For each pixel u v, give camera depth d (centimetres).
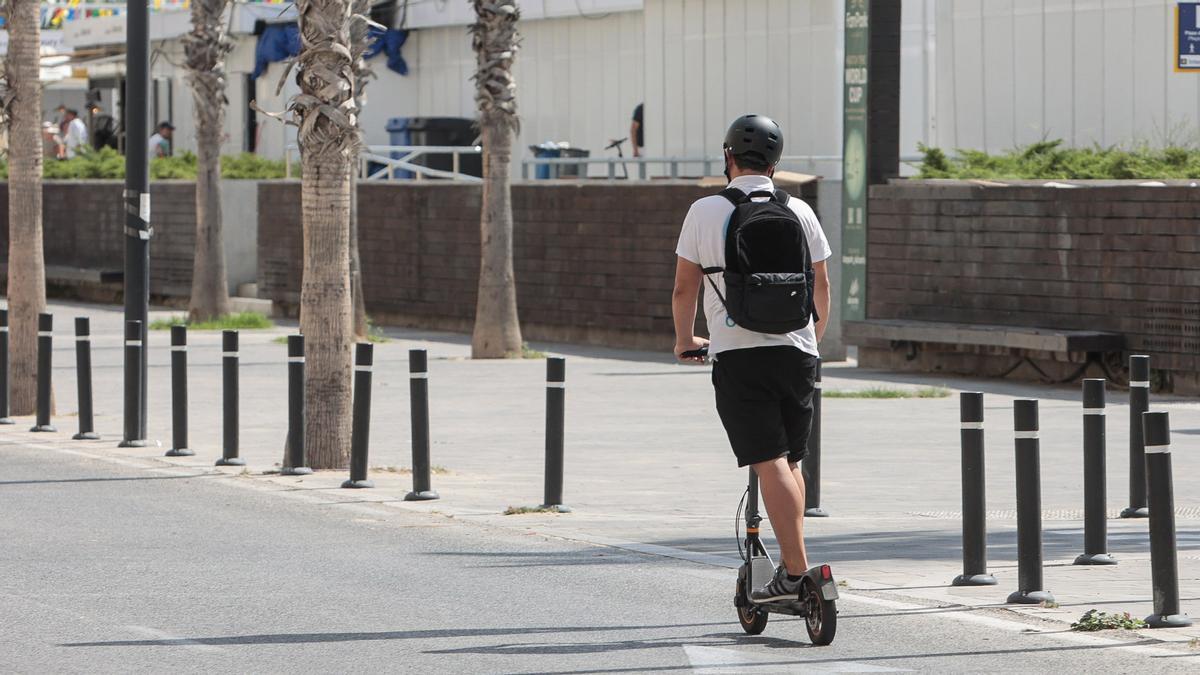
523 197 7525
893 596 2302
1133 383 3020
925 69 7331
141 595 2350
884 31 5894
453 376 5762
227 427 3694
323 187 3600
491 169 6412
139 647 2033
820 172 7319
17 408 4691
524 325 7556
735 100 7756
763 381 1947
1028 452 2239
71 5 12388
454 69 10112
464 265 7862
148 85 4178
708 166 7856
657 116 8200
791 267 1936
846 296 5981
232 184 9269
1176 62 5338
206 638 2081
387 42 10350
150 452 3938
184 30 11350
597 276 7169
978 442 2367
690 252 1961
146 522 2984
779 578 2005
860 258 5947
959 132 6675
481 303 6456
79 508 3142
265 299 8888
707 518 3025
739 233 1927
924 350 5788
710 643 2036
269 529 2909
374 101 10488
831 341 6194
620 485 3431
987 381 5494
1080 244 5250
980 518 2372
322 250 3616
